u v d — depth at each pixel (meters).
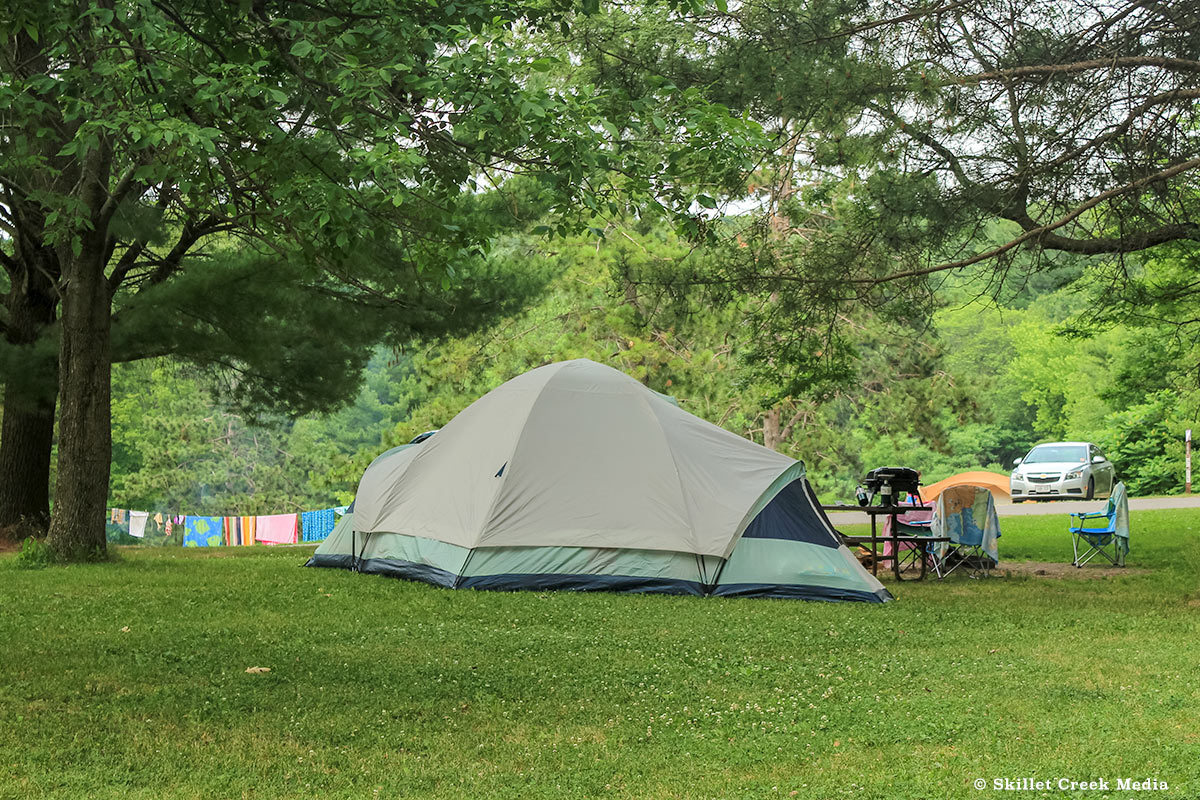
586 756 5.51
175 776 5.16
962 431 60.47
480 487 12.67
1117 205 12.20
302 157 7.58
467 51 7.69
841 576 11.69
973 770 5.09
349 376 20.91
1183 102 11.77
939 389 34.31
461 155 7.88
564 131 7.43
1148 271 20.66
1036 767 5.09
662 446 12.51
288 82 7.79
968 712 6.28
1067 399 56.69
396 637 8.96
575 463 12.52
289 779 5.12
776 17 13.28
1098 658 8.03
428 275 8.59
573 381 13.09
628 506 12.24
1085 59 12.55
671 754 5.57
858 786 4.89
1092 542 16.09
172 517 38.12
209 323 17.33
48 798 4.78
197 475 58.50
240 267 16.50
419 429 32.91
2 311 18.67
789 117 13.07
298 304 17.25
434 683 7.16
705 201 8.10
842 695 6.85
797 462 12.55
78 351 14.84
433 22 7.79
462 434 13.62
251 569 14.34
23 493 18.91
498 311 20.48
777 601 11.41
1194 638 9.02
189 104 7.38
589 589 11.98
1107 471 31.72
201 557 17.41
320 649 8.38
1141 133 11.94
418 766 5.34
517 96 7.29
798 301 14.78
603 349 31.39
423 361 33.50
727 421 37.81
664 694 6.91
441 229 8.26
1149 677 7.26
